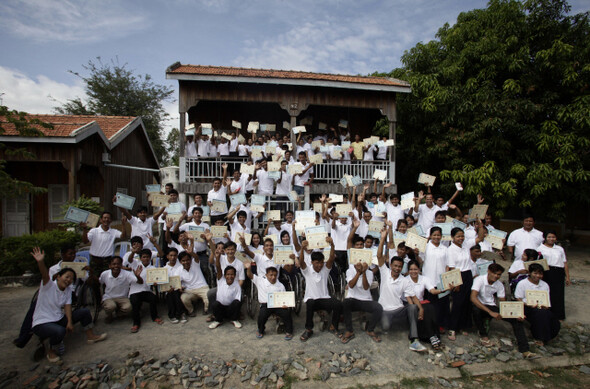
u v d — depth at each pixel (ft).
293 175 30.32
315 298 17.35
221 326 18.44
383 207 25.52
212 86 31.68
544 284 17.13
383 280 17.58
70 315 15.38
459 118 33.55
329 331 17.84
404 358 15.25
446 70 34.06
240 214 22.89
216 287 19.08
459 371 14.33
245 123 40.24
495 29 34.12
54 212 40.78
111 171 45.60
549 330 16.39
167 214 22.98
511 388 13.46
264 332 17.65
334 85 31.99
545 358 15.30
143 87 84.48
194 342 16.55
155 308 18.93
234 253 19.40
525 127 32.89
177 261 20.27
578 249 38.45
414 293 16.80
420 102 34.96
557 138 30.99
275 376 13.61
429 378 13.91
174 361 14.69
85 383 13.19
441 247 18.49
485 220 24.38
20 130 24.67
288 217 23.49
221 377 13.64
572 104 31.55
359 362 14.55
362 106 34.17
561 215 33.88
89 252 21.91
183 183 30.25
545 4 32.89
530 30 33.76
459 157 35.09
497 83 35.09
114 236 21.97
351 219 24.34
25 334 14.99
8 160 34.55
